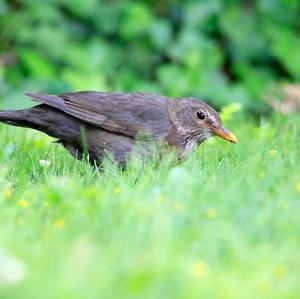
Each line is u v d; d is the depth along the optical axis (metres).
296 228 8.39
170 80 19.77
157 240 8.02
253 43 20.78
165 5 21.30
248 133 13.73
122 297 6.92
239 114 16.58
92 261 7.49
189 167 10.84
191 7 20.80
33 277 7.18
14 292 6.89
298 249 8.02
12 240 8.04
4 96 18.23
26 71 20.14
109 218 8.56
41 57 19.72
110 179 10.31
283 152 11.85
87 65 20.11
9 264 7.28
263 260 7.74
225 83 20.03
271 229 8.37
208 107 12.23
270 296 7.22
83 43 20.75
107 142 11.84
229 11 20.94
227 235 8.08
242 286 7.31
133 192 9.52
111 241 8.08
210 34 20.95
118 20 20.91
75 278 7.14
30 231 8.41
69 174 11.02
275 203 9.02
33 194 9.76
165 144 11.95
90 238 8.11
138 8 20.55
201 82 19.80
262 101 19.72
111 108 11.86
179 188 9.39
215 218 8.62
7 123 12.00
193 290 7.09
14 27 20.61
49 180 10.23
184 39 20.47
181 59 20.42
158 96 12.27
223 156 12.15
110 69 20.27
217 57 20.33
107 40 20.91
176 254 7.71
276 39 20.62
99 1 21.02
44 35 20.28
